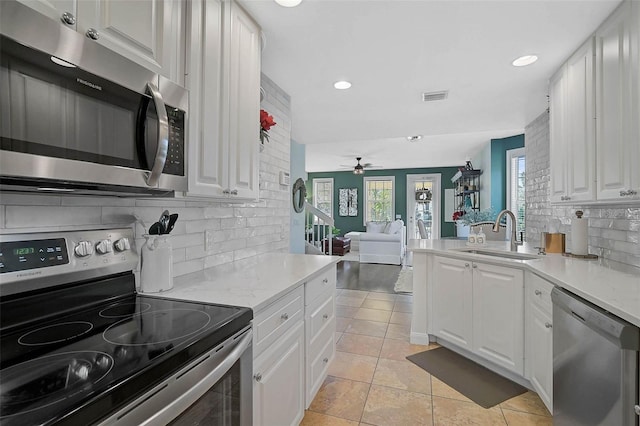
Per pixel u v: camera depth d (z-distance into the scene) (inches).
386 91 118.7
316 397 84.0
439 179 392.8
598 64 77.5
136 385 28.2
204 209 76.9
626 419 44.1
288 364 61.3
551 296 67.1
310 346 73.2
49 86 32.3
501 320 92.8
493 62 95.6
